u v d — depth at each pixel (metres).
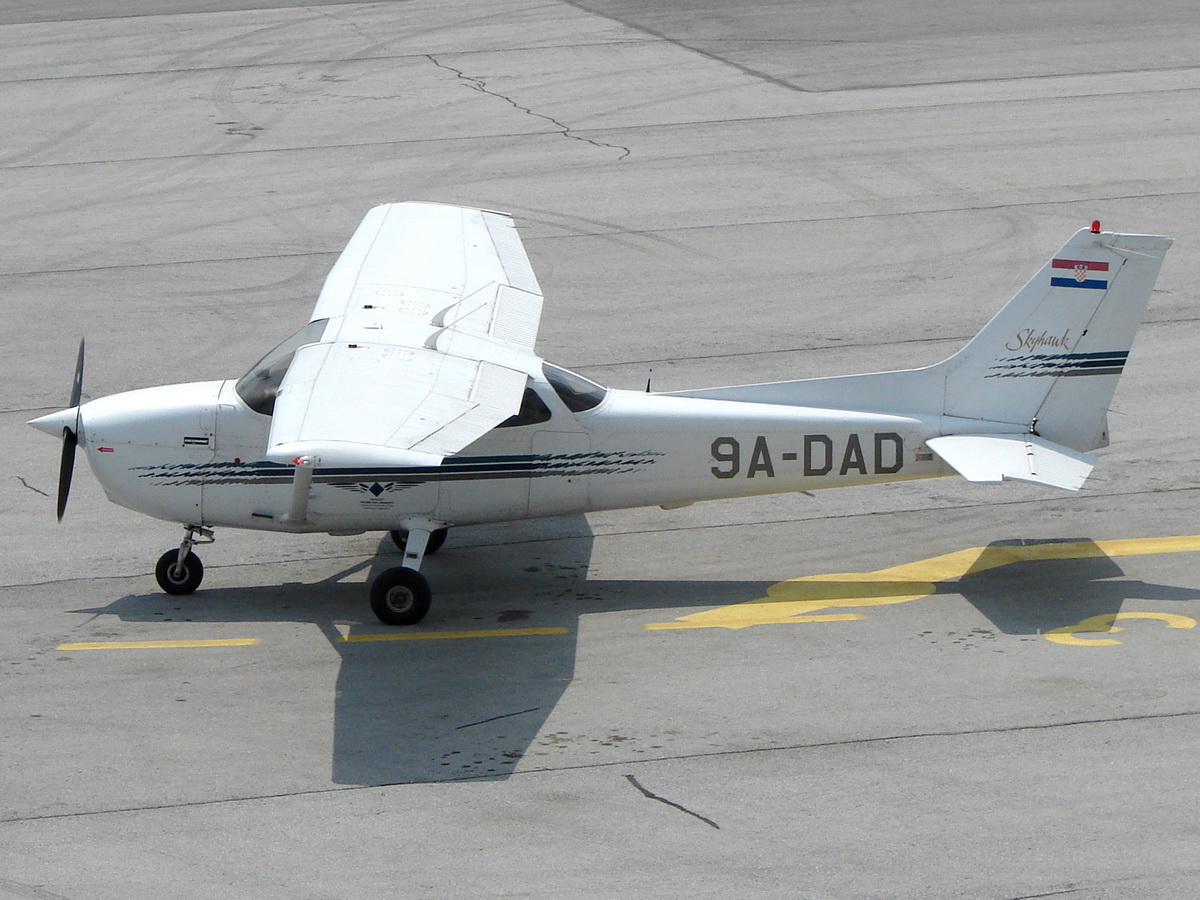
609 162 92.12
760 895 27.91
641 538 48.28
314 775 32.88
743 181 87.94
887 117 101.94
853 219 80.69
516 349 42.84
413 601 41.25
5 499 50.16
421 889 28.25
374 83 115.06
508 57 123.69
